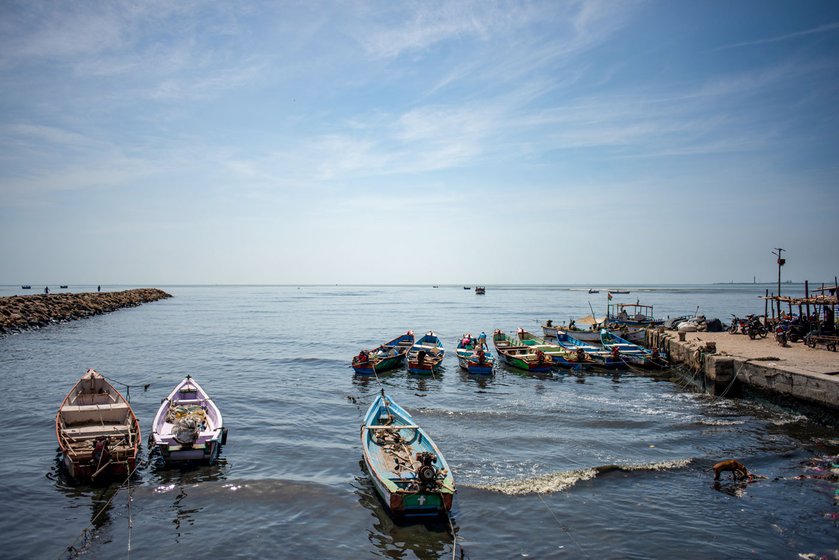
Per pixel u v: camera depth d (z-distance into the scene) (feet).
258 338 181.57
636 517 47.42
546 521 46.75
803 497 50.88
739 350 99.81
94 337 180.75
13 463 58.85
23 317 204.85
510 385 103.30
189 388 75.46
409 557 41.57
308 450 64.69
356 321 258.78
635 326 181.68
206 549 42.45
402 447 57.57
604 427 73.10
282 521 46.98
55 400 88.07
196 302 481.87
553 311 338.34
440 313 321.93
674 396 93.30
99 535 44.29
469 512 48.32
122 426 61.72
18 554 41.22
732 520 46.75
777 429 71.72
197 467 58.54
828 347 98.17
